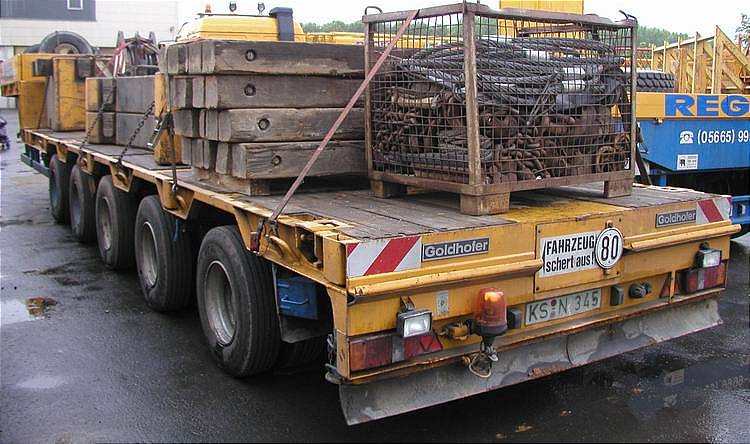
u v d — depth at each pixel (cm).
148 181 591
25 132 1134
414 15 394
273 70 442
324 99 465
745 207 796
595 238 387
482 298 344
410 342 335
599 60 434
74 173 855
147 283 597
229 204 428
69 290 664
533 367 387
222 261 438
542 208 407
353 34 737
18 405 419
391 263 323
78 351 506
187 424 395
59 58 998
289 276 400
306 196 459
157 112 593
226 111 440
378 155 454
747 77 960
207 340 476
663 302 430
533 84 402
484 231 349
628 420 399
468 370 364
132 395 432
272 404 420
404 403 346
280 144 448
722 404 421
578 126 422
